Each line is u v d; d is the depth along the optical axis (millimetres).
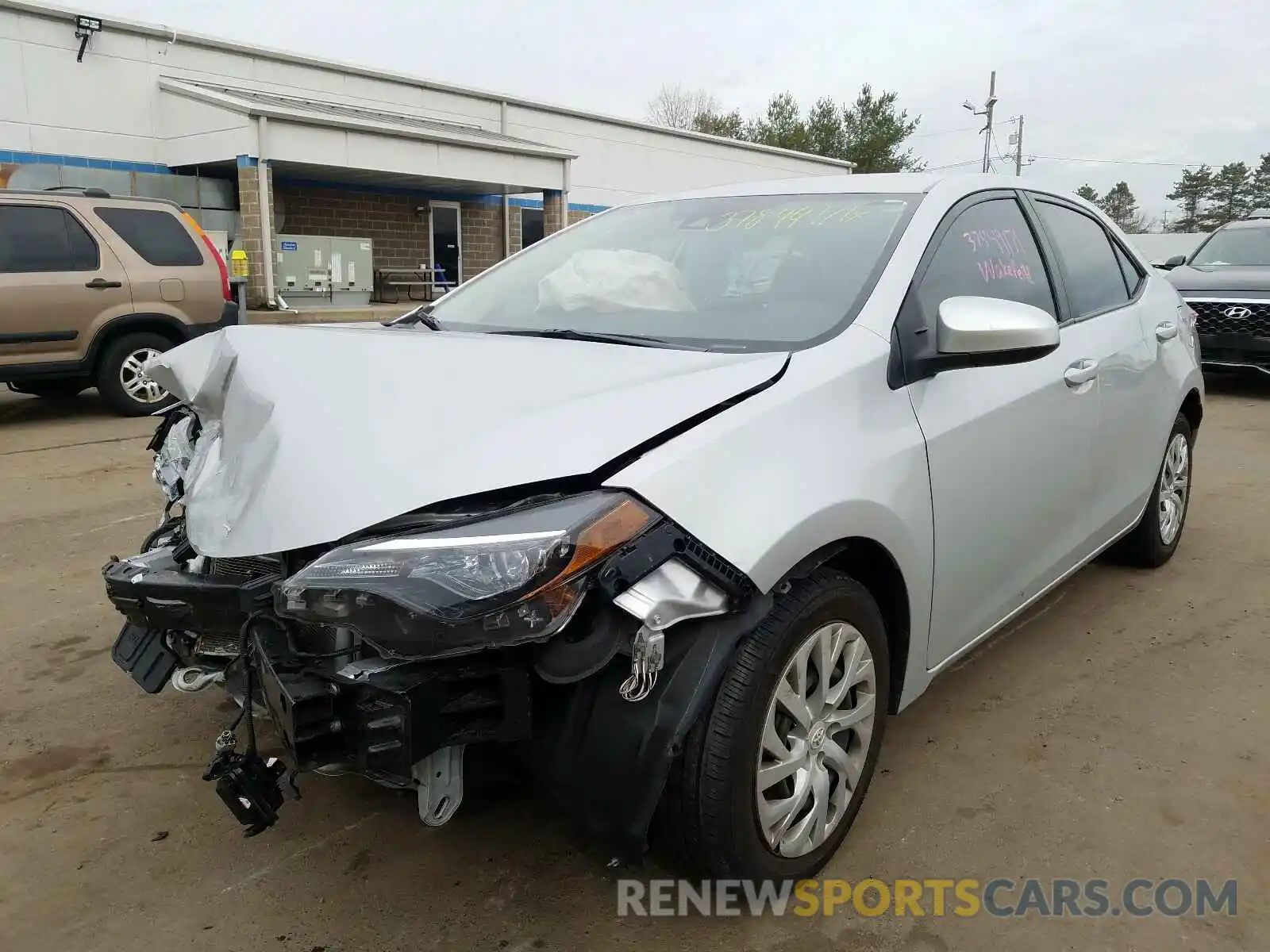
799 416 2129
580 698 1912
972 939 2125
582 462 1874
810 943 2113
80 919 2178
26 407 9148
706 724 1949
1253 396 9336
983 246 2988
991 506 2707
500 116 19922
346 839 2463
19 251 7828
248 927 2154
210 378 2514
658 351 2398
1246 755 2873
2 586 4219
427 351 2408
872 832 2496
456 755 1924
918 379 2467
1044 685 3330
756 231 2988
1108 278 3822
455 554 1749
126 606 2271
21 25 13328
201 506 2199
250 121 13625
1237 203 70812
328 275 15609
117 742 2924
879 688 2391
